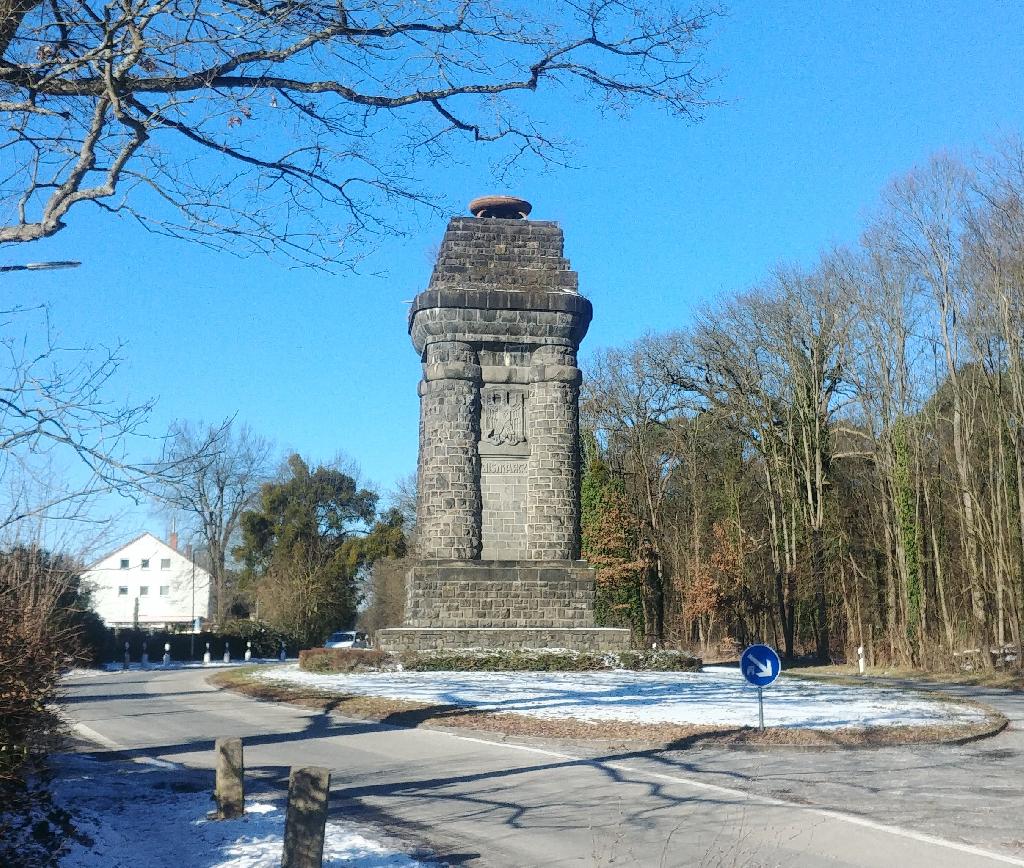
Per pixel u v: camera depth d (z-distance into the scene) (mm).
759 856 9828
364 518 80438
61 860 9148
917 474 45594
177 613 79062
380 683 28922
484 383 36250
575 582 35031
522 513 35688
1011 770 14969
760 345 54000
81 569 10961
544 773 14867
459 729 19672
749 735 18047
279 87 11812
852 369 49938
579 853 10102
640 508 58750
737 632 59000
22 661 9984
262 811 11617
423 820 11734
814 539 50594
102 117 10422
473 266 37031
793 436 53250
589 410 60281
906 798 12750
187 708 24625
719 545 53375
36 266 9734
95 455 9430
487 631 34344
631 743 17703
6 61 10438
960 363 42938
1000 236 38625
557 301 36375
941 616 43594
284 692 27234
